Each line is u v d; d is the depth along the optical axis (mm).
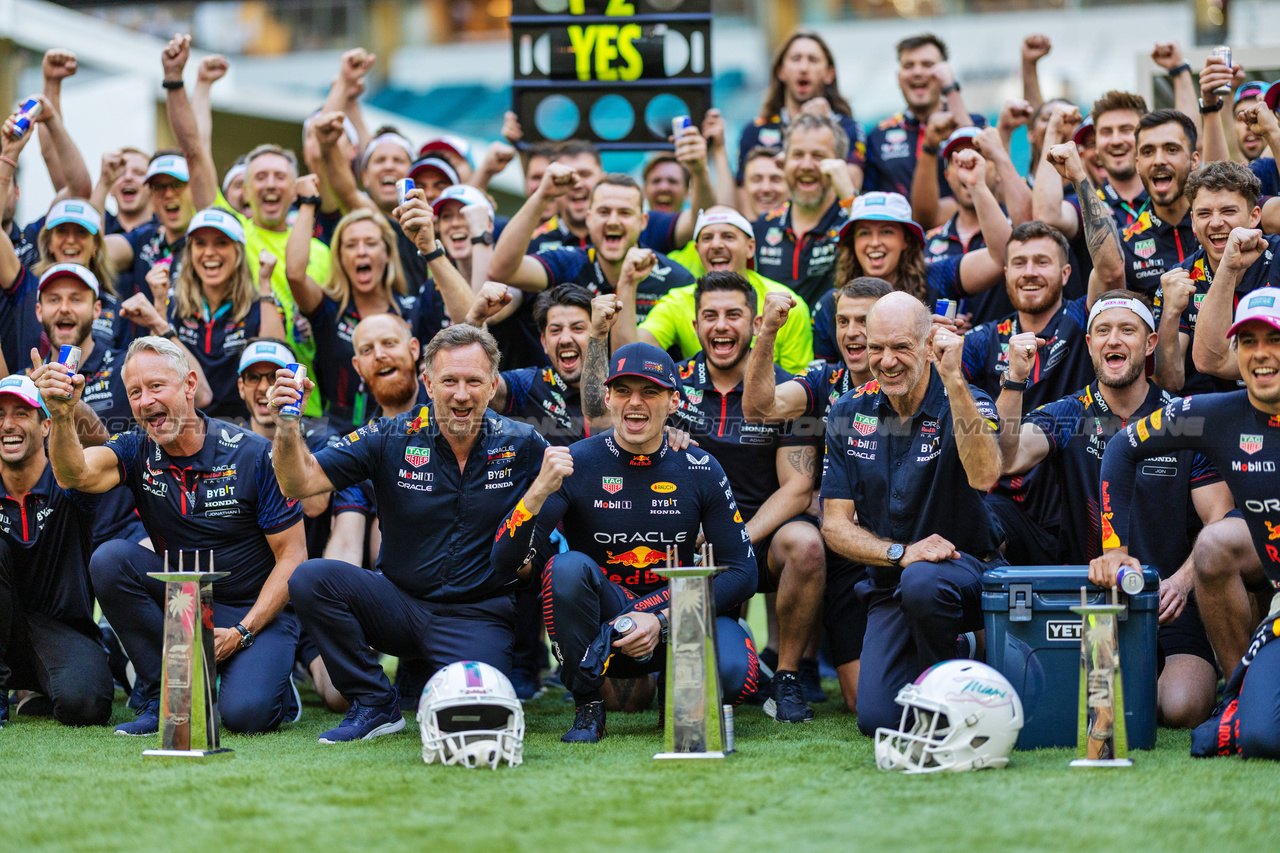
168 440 6086
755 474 6730
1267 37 19766
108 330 8289
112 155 9391
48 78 9203
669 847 3740
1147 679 5191
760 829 3926
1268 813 4059
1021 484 6586
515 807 4227
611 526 5867
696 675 5062
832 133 8406
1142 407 6281
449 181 9008
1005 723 4758
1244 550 5695
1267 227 7168
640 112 9242
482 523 5949
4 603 6188
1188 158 7270
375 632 5902
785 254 8609
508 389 7309
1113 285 7027
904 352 5637
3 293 7816
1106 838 3791
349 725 5668
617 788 4488
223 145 18531
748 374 6418
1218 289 6148
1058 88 28562
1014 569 5410
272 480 6211
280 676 6000
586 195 8742
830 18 31938
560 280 8039
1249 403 5211
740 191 10367
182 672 5230
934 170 9078
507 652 5965
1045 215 7781
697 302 6777
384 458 5953
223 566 6230
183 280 8078
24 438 6141
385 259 8141
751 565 5891
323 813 4180
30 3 15562
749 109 31812
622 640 5480
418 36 33406
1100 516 5867
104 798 4438
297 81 31922
